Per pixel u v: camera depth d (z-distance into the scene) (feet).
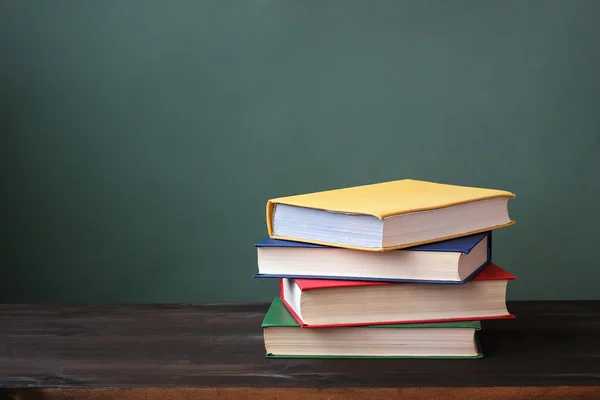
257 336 2.99
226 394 2.41
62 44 6.11
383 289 2.66
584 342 2.85
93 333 3.06
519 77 6.10
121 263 6.39
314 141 6.21
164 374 2.54
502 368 2.55
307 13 6.08
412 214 2.60
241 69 6.14
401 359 2.66
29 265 6.37
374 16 6.07
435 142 6.18
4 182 6.27
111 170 6.27
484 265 2.87
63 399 2.43
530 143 6.17
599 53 6.05
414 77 6.12
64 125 6.21
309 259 2.74
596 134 6.14
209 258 6.39
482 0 6.03
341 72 6.13
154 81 6.15
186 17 6.09
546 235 6.29
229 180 6.28
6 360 2.71
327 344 2.69
